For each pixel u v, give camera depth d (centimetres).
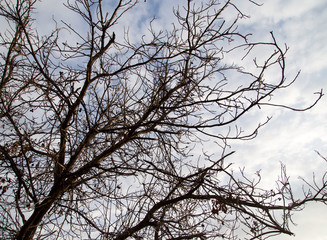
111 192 430
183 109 474
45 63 437
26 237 396
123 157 482
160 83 483
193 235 376
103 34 459
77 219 436
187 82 446
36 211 403
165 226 396
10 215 366
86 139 445
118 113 481
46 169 425
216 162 355
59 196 444
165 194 450
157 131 435
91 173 470
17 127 415
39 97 448
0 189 420
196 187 381
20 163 423
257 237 316
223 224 376
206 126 395
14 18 430
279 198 361
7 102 430
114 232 386
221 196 363
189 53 452
